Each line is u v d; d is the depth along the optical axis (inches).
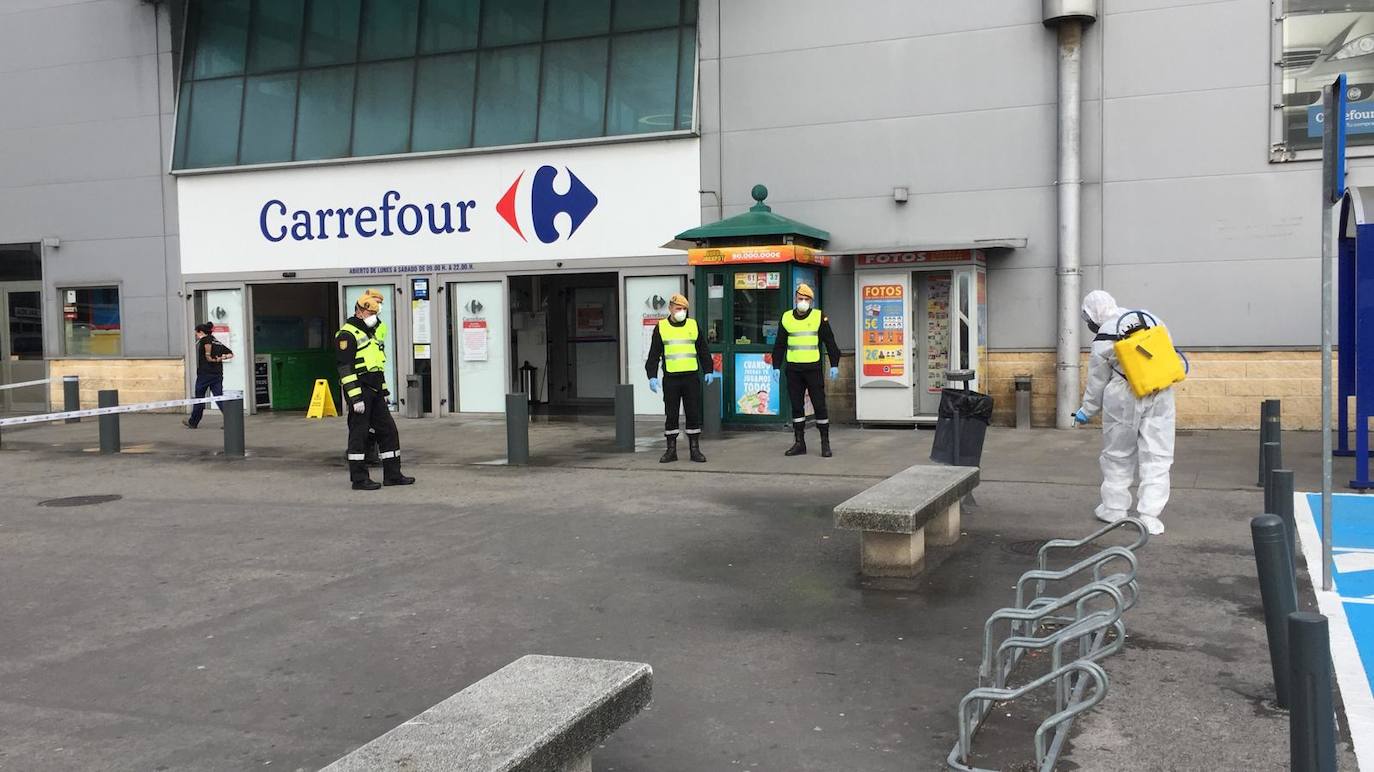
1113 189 535.2
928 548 284.7
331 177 686.5
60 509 372.5
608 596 244.2
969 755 151.4
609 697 130.0
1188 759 151.3
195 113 721.6
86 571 278.5
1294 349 510.6
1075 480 385.1
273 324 754.2
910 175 570.9
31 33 759.7
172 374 733.9
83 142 749.9
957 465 329.4
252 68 713.0
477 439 549.3
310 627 224.5
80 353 762.2
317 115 694.5
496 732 117.0
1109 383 307.9
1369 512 327.3
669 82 613.6
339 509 359.3
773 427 552.4
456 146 657.0
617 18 628.7
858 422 561.9
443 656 204.1
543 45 643.5
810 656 200.4
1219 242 519.8
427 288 668.1
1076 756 153.0
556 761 117.9
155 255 732.7
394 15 679.7
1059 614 222.1
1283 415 514.3
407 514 347.9
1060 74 533.0
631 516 335.9
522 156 643.5
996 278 557.6
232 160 711.1
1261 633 208.4
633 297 625.6
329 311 813.2
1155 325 298.2
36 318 780.0
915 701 176.7
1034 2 544.1
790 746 159.8
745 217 550.0
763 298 552.1
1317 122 501.7
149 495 398.6
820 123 585.9
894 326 551.5
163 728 170.7
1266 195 511.5
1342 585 243.6
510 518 337.1
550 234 638.5
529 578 261.6
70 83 751.1
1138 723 164.9
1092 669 139.2
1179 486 366.0
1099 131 535.8
